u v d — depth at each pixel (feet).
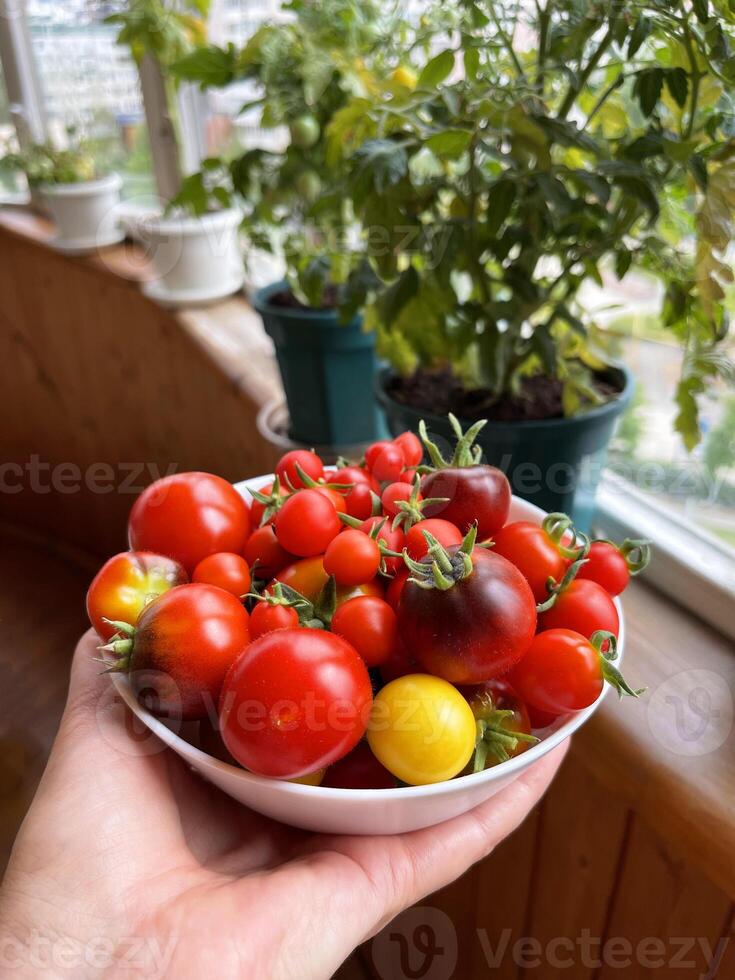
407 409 1.22
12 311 2.86
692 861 0.92
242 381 1.97
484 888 1.46
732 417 1.25
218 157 1.68
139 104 2.53
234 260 2.51
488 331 1.19
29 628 1.70
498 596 0.68
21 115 2.87
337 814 0.70
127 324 2.46
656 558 1.27
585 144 0.99
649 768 0.97
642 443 1.44
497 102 1.03
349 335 1.55
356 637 0.73
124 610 0.81
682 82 0.94
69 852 0.73
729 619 1.16
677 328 1.14
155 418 2.55
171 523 0.87
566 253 1.25
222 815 0.86
